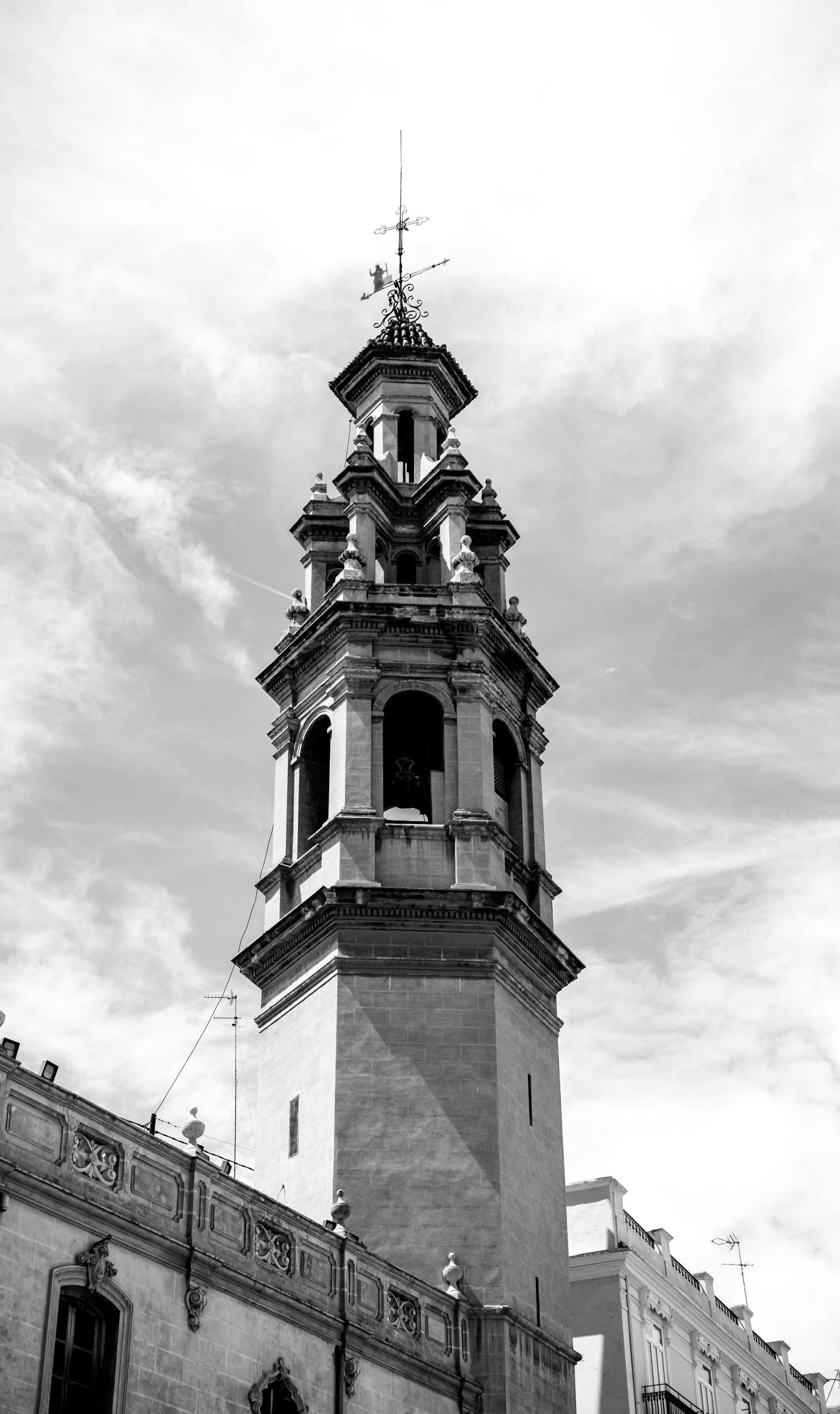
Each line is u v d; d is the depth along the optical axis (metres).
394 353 55.56
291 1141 42.81
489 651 48.28
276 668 49.66
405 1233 40.28
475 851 44.81
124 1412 28.22
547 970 46.25
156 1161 30.78
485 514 52.91
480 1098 42.09
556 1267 42.59
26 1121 28.08
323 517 52.06
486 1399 38.22
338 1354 33.97
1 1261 26.58
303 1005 44.28
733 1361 64.12
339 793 45.69
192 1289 30.45
